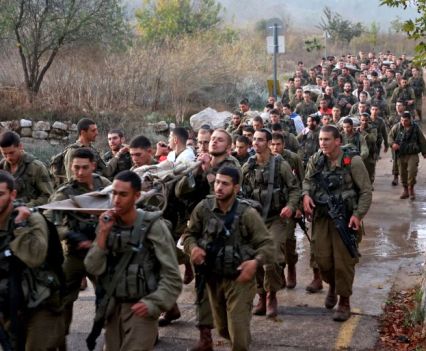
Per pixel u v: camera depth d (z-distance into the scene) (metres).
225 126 14.76
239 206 5.00
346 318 6.27
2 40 16.47
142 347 4.27
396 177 13.49
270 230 6.41
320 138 6.20
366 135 12.12
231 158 6.16
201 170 6.05
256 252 4.96
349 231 6.14
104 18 16.89
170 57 18.34
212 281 5.13
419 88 20.59
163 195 5.47
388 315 6.42
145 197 5.14
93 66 17.06
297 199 6.41
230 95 19.77
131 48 18.14
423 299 6.06
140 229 4.26
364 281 7.45
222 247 4.96
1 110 14.34
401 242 9.23
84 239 5.05
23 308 4.44
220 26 31.73
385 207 11.56
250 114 13.58
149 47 18.97
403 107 15.95
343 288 6.21
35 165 6.13
